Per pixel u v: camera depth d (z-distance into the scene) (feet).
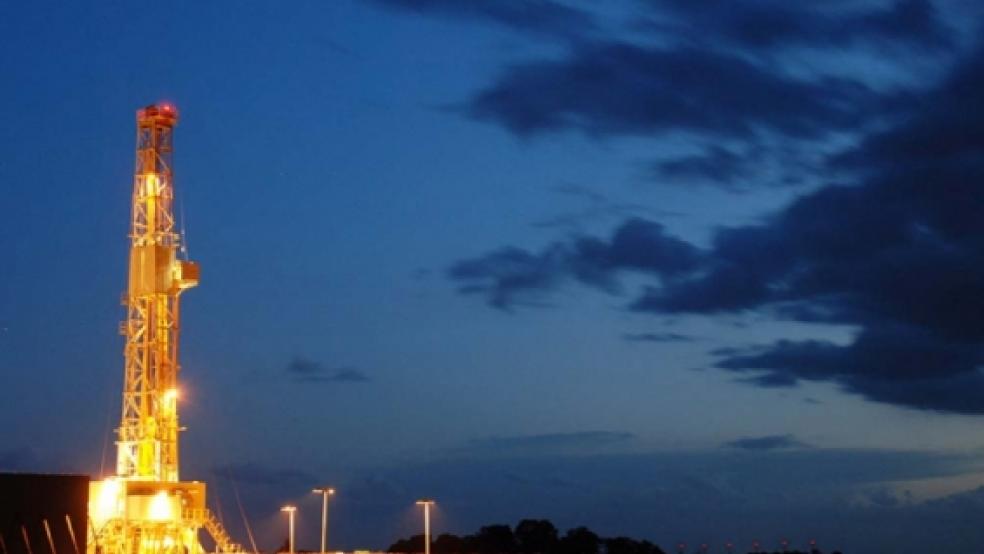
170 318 578.66
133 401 572.10
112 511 538.47
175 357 577.43
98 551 525.34
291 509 583.58
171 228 586.04
